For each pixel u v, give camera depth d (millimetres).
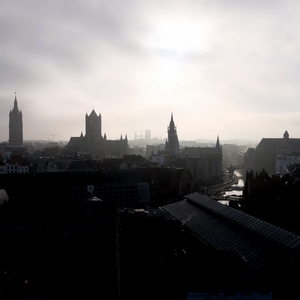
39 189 97625
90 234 45938
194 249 55438
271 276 41156
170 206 85438
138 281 46344
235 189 191875
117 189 127438
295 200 100375
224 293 38438
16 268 44156
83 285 43812
